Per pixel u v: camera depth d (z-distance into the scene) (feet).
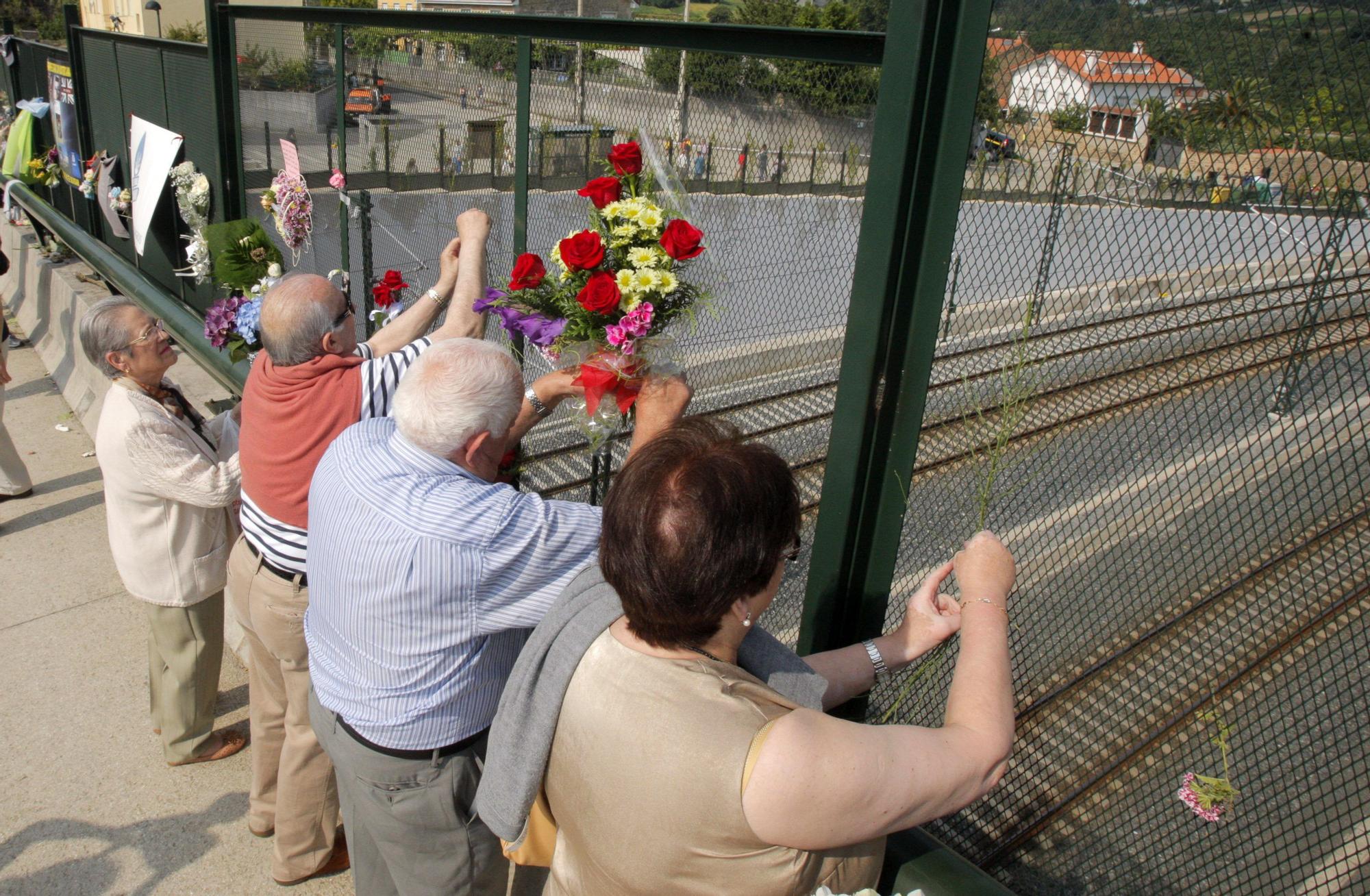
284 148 12.83
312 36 12.89
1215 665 5.26
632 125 8.07
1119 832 5.82
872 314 5.81
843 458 6.18
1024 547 5.74
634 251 6.05
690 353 8.01
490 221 9.09
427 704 6.10
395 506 5.81
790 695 4.96
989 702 4.44
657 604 4.16
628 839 4.19
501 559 5.71
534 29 8.87
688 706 4.09
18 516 17.08
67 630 13.61
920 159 5.57
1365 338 4.09
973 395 5.76
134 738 11.46
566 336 6.44
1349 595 4.72
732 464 4.24
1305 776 5.19
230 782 10.85
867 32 5.75
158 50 17.74
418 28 10.53
